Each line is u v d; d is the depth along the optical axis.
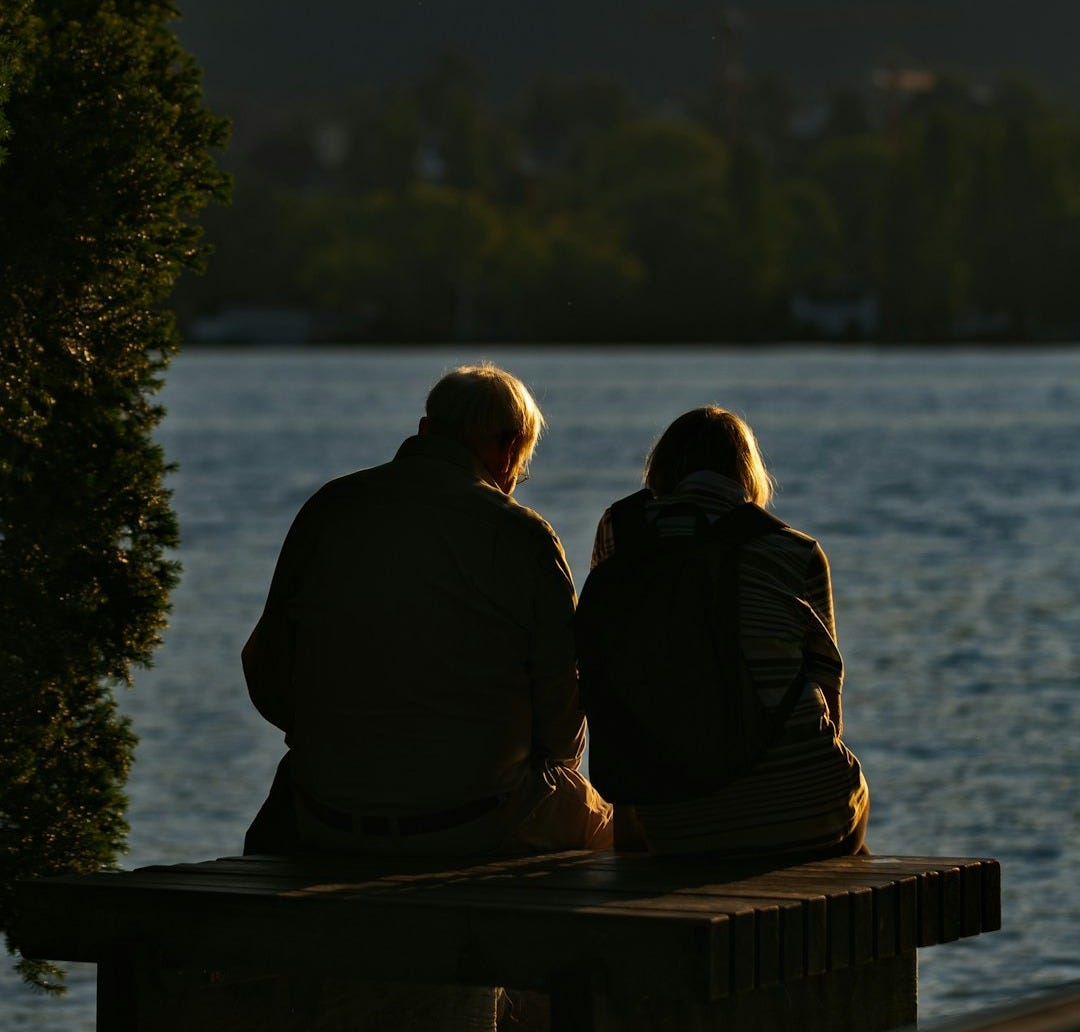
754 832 10.93
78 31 12.88
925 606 62.78
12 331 12.33
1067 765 35.19
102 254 12.47
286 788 12.36
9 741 12.91
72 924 10.70
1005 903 25.02
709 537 11.07
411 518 11.45
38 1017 20.91
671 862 11.06
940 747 37.47
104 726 13.62
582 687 11.18
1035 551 81.25
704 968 9.44
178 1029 10.71
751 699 10.89
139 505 13.34
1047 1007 5.36
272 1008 11.22
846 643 54.19
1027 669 48.72
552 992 9.70
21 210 12.24
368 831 11.39
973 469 129.38
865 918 10.31
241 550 83.06
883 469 130.12
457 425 11.81
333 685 11.45
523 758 11.60
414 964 10.03
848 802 11.07
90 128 12.31
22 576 12.96
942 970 21.98
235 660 51.12
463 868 10.95
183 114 13.38
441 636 11.33
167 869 11.02
